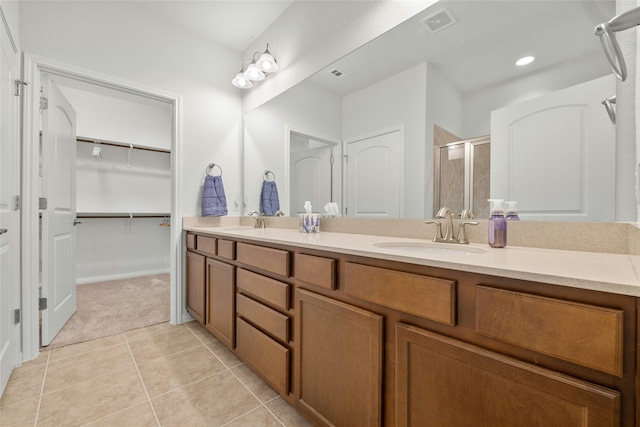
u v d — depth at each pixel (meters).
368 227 1.66
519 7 1.15
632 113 0.92
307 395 1.16
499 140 1.19
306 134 2.07
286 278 1.29
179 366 1.67
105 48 2.04
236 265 1.67
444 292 0.74
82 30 1.96
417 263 0.80
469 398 0.70
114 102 3.70
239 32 2.49
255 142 2.58
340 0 1.81
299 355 1.20
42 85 1.89
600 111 0.97
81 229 3.46
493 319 0.65
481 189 1.24
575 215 1.01
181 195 2.38
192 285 2.24
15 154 1.63
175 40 2.38
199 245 2.12
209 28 2.44
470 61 1.27
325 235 1.61
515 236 1.13
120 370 1.61
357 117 1.74
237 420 1.24
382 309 0.90
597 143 0.98
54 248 2.02
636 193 0.87
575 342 0.55
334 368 1.04
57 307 2.08
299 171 2.15
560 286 0.58
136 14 2.19
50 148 1.97
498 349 0.66
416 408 0.80
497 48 1.20
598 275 0.57
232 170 2.70
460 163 1.31
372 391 0.91
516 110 1.15
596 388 0.53
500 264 0.69
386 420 0.89
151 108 4.01
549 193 1.07
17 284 1.65
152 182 4.00
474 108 1.26
